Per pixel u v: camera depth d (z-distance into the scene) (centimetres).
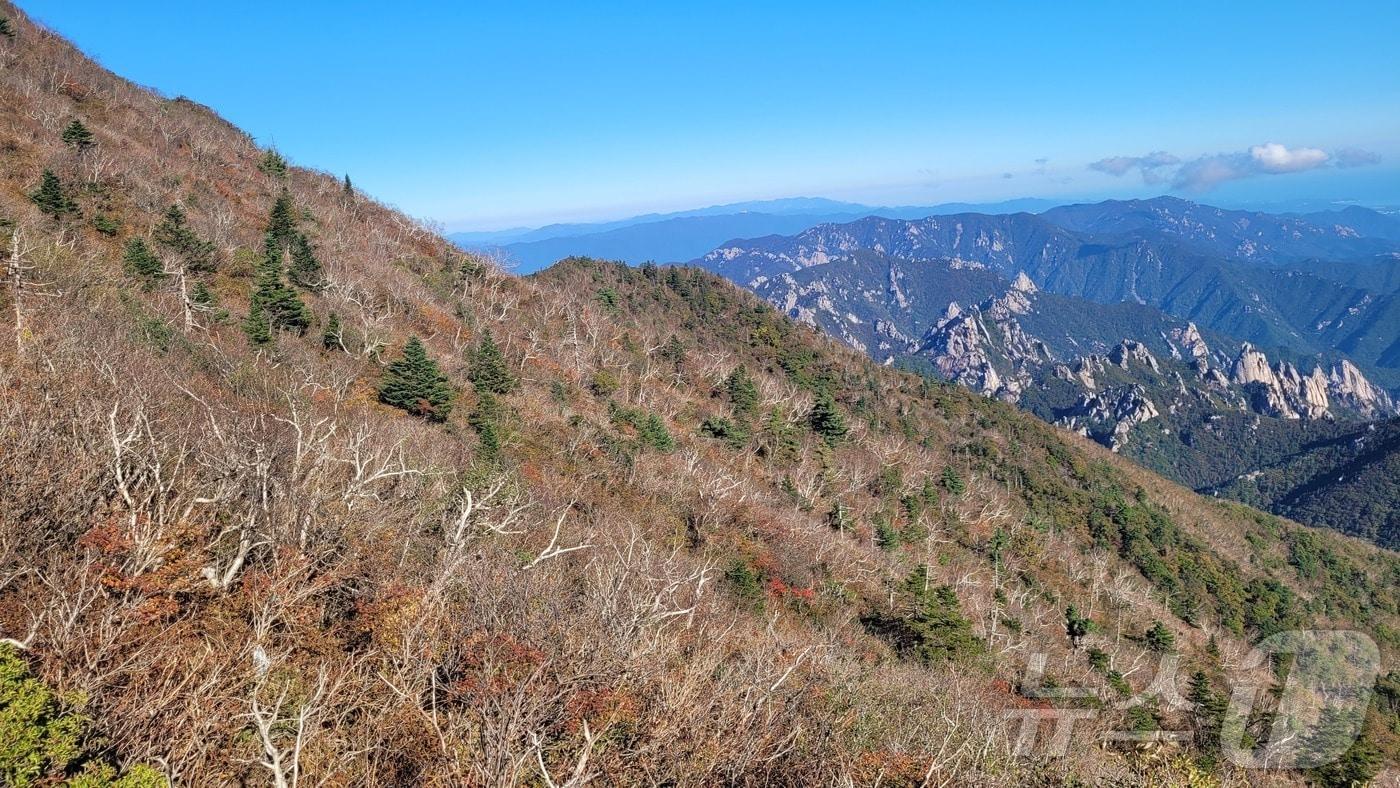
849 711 1606
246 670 1070
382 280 5922
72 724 785
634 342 8188
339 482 1938
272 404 2847
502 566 1770
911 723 1769
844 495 5866
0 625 1000
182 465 1623
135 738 870
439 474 2309
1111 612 5831
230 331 3741
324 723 1079
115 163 5228
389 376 3916
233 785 923
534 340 6275
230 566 1326
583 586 2081
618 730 1147
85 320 2677
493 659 1252
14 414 1417
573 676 1208
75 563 1160
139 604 1096
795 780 1216
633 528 2483
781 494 5281
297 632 1223
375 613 1343
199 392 2533
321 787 909
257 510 1470
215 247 4725
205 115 8450
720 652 1694
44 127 5181
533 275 10762
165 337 3025
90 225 4228
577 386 5750
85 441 1499
